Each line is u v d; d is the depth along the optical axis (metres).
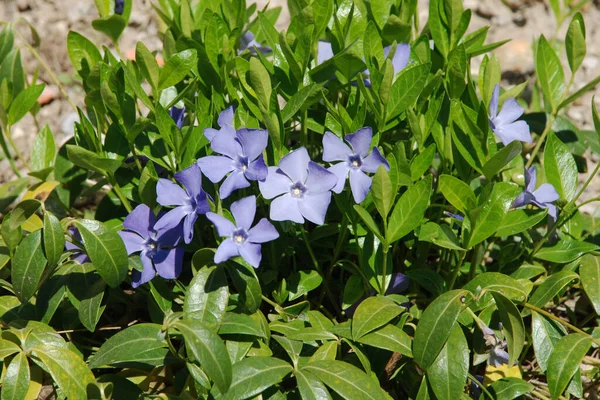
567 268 0.57
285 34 0.54
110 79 0.53
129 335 0.50
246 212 0.49
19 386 0.49
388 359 0.53
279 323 0.52
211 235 0.57
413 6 0.57
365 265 0.54
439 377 0.50
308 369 0.49
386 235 0.51
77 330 0.55
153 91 0.54
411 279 0.57
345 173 0.51
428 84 0.53
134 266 0.51
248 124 0.54
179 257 0.52
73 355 0.50
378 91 0.52
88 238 0.50
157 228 0.50
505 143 0.54
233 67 0.56
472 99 0.54
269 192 0.50
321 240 0.56
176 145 0.54
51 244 0.50
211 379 0.50
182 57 0.53
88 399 0.49
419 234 0.53
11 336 0.50
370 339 0.51
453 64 0.54
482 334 0.52
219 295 0.50
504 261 0.57
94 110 0.55
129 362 0.52
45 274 0.51
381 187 0.49
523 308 0.54
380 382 0.55
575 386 0.52
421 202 0.51
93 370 0.55
